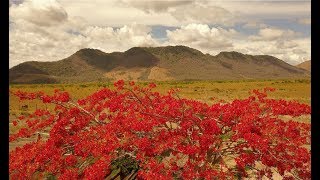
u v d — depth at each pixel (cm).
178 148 749
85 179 698
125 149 802
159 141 782
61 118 893
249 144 747
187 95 4947
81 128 875
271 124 793
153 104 897
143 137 796
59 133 834
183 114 778
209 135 741
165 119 803
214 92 6253
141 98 944
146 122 779
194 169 754
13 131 1917
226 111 794
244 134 729
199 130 804
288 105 849
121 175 914
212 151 786
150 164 720
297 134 845
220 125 815
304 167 801
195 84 10669
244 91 6612
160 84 10612
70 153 851
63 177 730
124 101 923
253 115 771
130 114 829
